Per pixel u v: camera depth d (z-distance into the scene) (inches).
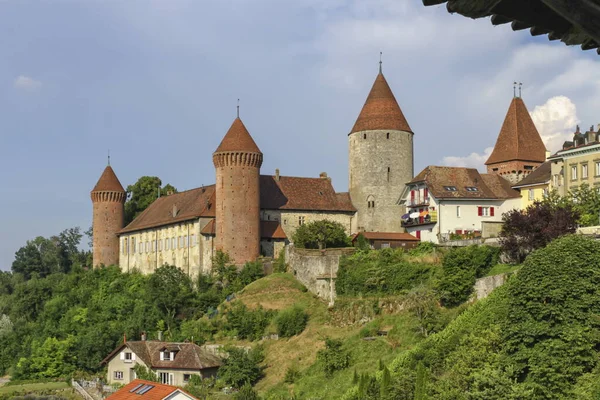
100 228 5054.1
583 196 3174.2
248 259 3973.9
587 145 3403.1
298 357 2903.5
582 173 3437.5
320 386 2568.9
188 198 4576.8
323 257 3393.2
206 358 3097.9
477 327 2175.2
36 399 3272.6
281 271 3740.2
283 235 4175.7
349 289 3157.0
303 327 3134.8
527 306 1956.2
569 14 371.6
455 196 3727.9
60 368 3767.2
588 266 1931.6
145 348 3326.8
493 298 2239.2
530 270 1989.4
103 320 4128.9
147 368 3206.2
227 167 4003.4
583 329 1862.7
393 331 2696.9
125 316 4077.3
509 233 2694.4
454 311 2605.8
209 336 3405.5
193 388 2854.3
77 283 4958.2
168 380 3095.5
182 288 3914.9
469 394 1791.3
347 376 2522.1
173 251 4416.8
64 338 4087.1
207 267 4146.2
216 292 3860.7
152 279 4065.0
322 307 3260.3
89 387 3398.1
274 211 4237.2
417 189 3890.3
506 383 1770.4
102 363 3496.6
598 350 1886.1
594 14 365.7
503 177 4148.6
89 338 3816.4
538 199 3627.0
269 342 3139.8
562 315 1891.0
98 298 4466.0
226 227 3988.7
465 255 2684.5
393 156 4242.1
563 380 1819.6
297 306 3312.0
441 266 2874.0
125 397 2556.6
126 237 4953.3
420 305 2684.5
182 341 3388.3
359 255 3248.0
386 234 3937.0
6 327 4598.9
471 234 3412.9
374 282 3019.2
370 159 4259.4
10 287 6614.2
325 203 4347.9
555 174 3607.3
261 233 4138.8
